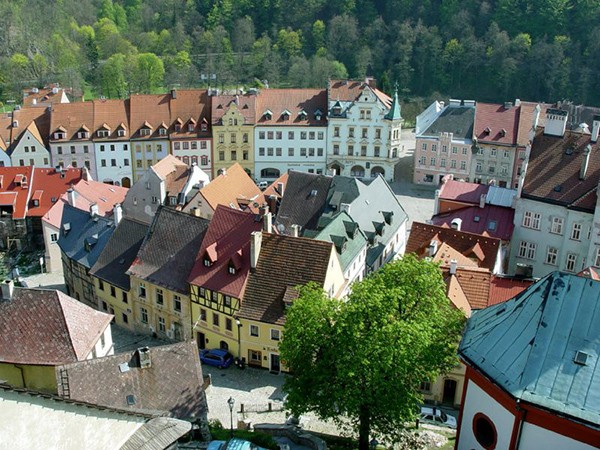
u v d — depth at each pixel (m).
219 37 191.50
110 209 87.62
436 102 120.38
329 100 114.81
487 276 51.84
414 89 170.00
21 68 173.00
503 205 71.75
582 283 31.33
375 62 173.12
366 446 40.41
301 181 78.81
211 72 179.50
